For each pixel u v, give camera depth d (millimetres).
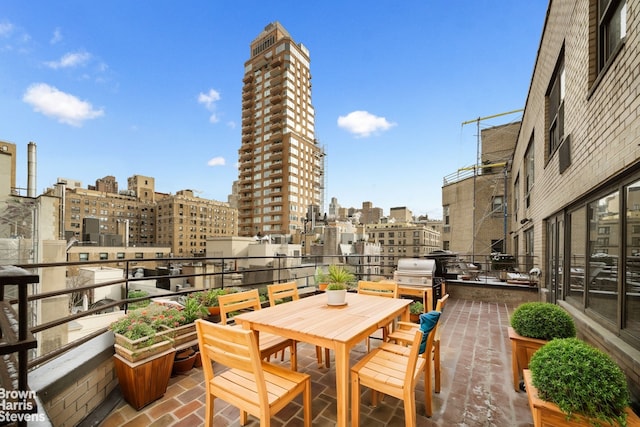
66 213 66812
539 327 2795
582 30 3672
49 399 1925
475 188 18750
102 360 2490
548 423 1830
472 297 7844
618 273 2609
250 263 21734
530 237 9055
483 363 3568
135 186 83188
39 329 1947
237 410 2508
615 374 1717
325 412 2492
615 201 2773
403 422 2355
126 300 3104
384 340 3314
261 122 71250
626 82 2432
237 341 1808
